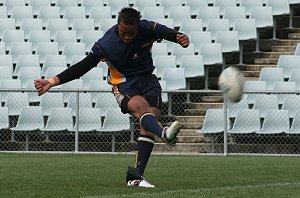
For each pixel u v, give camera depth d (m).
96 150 62.09
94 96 65.31
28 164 45.09
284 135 61.34
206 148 60.84
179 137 61.84
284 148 60.44
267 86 68.12
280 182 34.53
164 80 67.50
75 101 64.19
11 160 49.06
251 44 76.88
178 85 67.69
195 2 82.19
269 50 76.38
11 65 72.88
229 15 78.25
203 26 78.56
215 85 71.88
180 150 61.03
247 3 80.88
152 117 28.58
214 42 75.88
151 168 42.16
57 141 63.59
